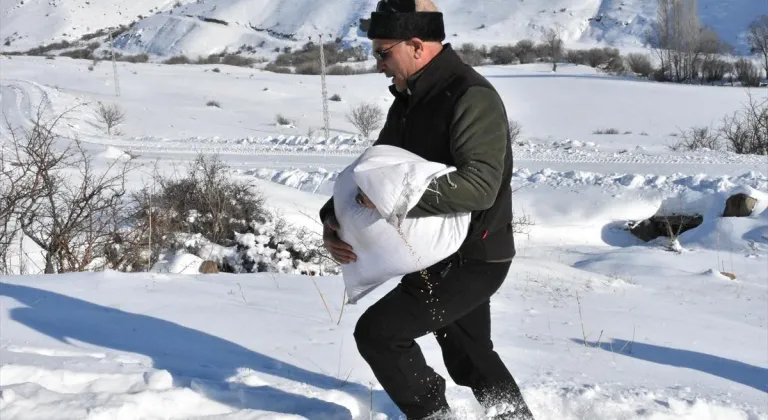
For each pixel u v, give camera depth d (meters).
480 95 2.93
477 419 3.49
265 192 13.43
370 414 3.70
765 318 7.73
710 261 12.27
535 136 34.16
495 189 2.88
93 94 43.62
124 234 9.18
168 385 3.56
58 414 2.98
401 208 2.79
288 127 36.56
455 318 3.14
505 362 4.73
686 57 57.50
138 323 4.77
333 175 18.48
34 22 120.31
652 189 16.75
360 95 48.03
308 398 3.68
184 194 11.07
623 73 63.25
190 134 32.38
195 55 98.62
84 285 5.71
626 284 9.30
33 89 39.56
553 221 15.95
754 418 4.14
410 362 3.18
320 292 5.77
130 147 25.81
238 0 118.75
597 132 35.41
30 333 4.45
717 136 27.72
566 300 7.66
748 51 76.69
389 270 3.00
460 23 102.00
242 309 5.27
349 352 4.50
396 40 3.02
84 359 3.87
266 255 10.16
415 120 3.05
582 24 95.88
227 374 3.94
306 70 66.56
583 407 3.93
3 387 3.20
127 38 110.69
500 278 3.14
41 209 8.99
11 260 8.79
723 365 5.59
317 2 113.69
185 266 9.14
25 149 9.54
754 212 14.77
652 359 5.54
